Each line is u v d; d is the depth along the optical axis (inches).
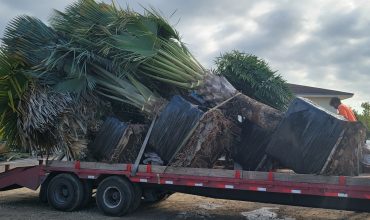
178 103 335.0
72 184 367.9
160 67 371.6
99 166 358.9
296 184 294.4
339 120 286.0
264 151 332.5
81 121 364.5
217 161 358.9
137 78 381.4
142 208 389.7
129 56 367.2
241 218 351.3
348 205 294.8
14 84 351.3
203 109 347.3
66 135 358.3
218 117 329.7
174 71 367.9
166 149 334.0
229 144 344.2
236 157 346.9
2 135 373.7
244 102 343.3
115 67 376.8
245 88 411.8
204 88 355.9
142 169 343.9
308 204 307.1
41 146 376.8
